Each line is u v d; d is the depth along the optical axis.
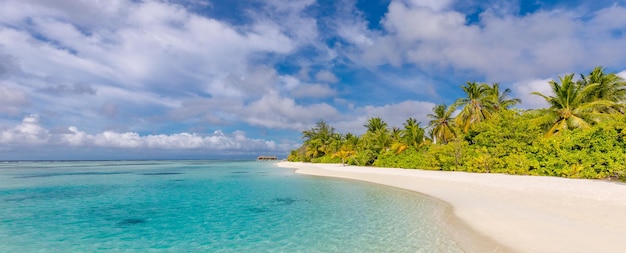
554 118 32.72
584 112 31.69
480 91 42.75
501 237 10.16
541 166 26.42
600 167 22.39
